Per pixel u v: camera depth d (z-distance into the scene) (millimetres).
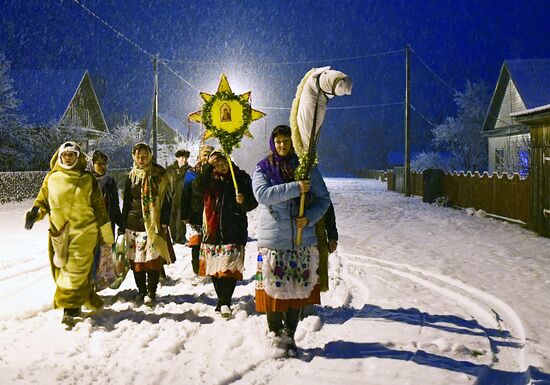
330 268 8453
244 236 5871
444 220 15992
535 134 13055
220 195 5820
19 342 4809
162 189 6203
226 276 5719
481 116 42281
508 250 10242
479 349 4656
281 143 4523
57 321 5453
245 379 4035
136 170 6199
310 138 4359
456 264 8742
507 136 33969
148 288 6156
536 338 4953
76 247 5332
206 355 4508
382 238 11977
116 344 4758
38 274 7910
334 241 4828
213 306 6133
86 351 4602
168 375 4066
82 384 3889
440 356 4461
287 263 4461
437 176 23359
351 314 5906
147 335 4945
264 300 4484
